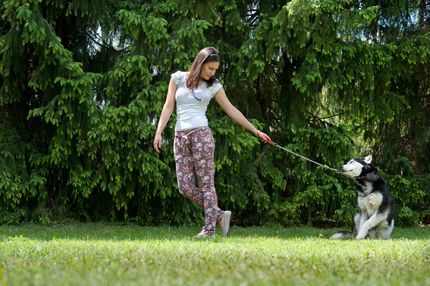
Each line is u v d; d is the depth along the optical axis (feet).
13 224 29.94
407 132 38.29
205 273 10.96
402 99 33.88
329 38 30.14
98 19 29.96
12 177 29.55
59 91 29.58
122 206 31.24
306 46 31.04
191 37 28.96
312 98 32.68
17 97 30.25
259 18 33.40
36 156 30.55
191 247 16.70
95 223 31.81
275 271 11.38
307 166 34.01
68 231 27.12
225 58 32.27
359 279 10.47
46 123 31.60
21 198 30.99
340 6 29.40
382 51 31.89
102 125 28.17
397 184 35.40
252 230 29.99
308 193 32.99
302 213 35.35
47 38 27.45
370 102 32.89
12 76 29.94
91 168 30.71
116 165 29.58
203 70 21.17
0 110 32.89
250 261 12.96
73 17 32.04
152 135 29.48
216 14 30.83
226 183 32.32
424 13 36.29
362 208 26.89
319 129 33.50
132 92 29.32
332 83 31.32
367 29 35.35
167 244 18.11
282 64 32.65
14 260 12.73
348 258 14.23
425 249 17.44
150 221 32.40
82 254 14.23
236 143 30.30
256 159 33.88
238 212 35.01
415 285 9.84
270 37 30.58
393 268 12.30
